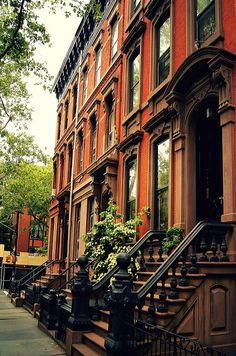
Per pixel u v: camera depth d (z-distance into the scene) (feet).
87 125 56.24
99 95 51.37
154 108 33.24
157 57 34.65
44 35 37.99
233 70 22.86
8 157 83.87
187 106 27.40
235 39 23.11
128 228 31.32
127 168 38.63
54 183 79.92
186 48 28.55
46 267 67.36
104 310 23.47
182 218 26.07
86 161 54.44
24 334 29.58
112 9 49.34
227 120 22.30
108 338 17.56
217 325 18.67
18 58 39.14
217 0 25.13
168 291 21.39
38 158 85.71
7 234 133.90
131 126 38.40
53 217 75.97
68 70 73.20
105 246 30.83
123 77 42.24
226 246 20.16
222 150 23.57
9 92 65.05
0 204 116.88
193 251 19.93
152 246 27.45
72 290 23.15
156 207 31.37
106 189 42.39
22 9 34.45
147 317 19.01
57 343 25.50
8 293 72.38
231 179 21.29
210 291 19.01
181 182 26.68
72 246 56.03
